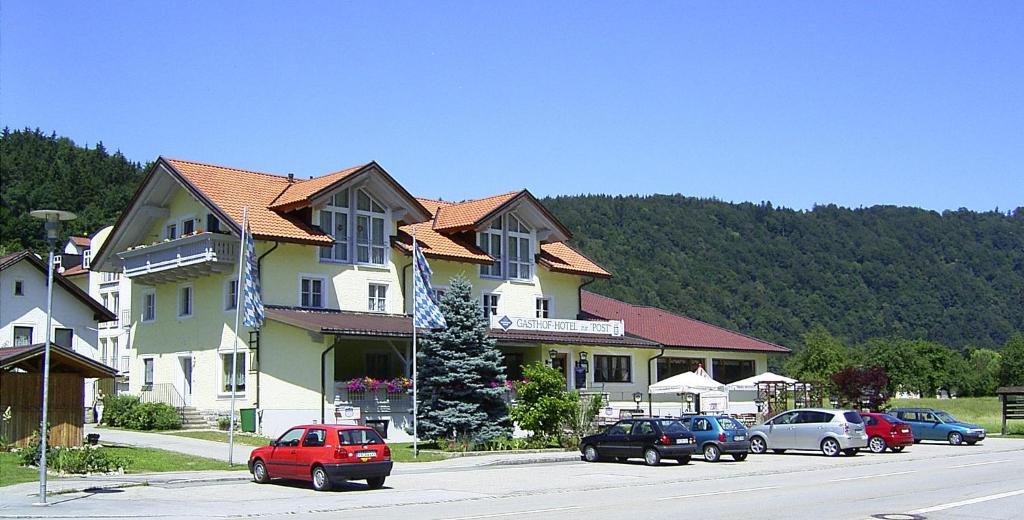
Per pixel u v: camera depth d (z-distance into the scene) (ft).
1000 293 560.61
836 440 122.52
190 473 90.17
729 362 190.19
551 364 155.12
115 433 127.75
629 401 170.71
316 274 139.44
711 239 553.23
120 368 189.26
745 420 164.76
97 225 312.09
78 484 80.43
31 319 151.64
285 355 131.34
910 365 360.28
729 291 506.07
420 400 127.85
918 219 612.70
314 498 72.90
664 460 112.98
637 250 524.11
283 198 141.28
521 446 124.57
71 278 213.25
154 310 154.20
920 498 71.05
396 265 148.97
